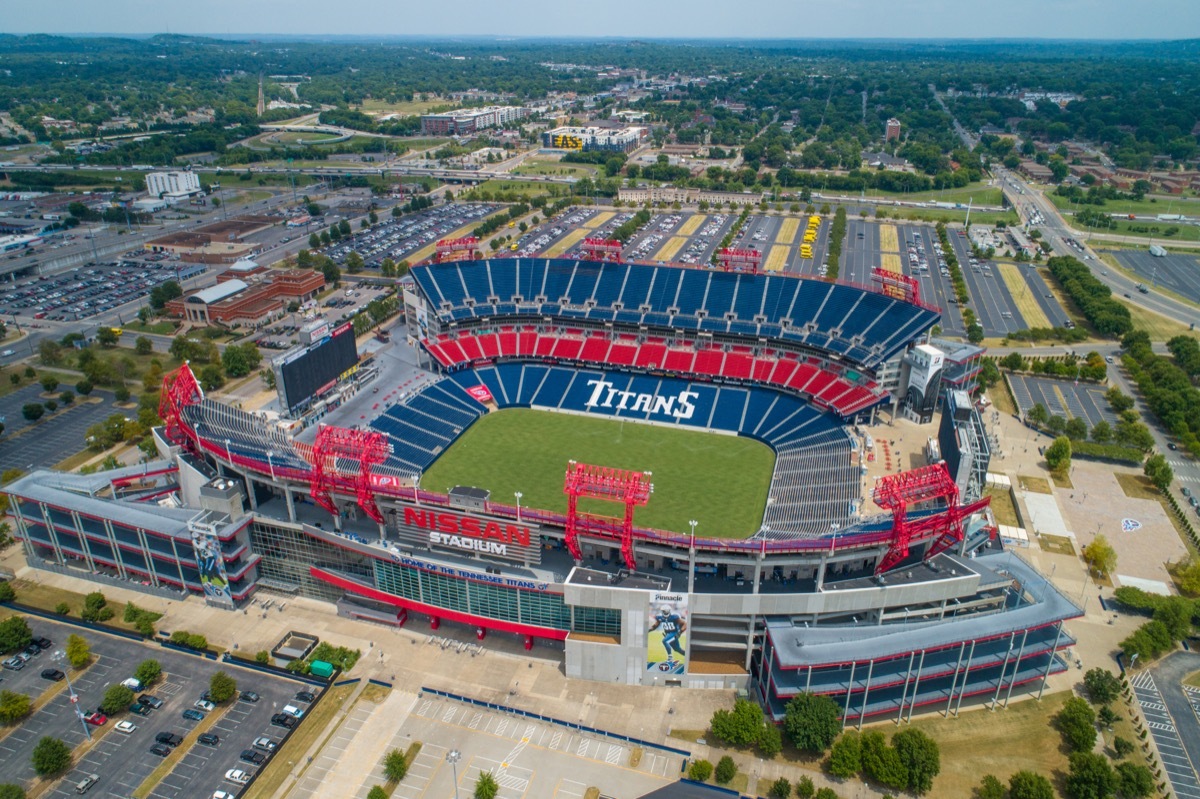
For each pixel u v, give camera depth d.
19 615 145.12
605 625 132.25
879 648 120.75
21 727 121.25
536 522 134.00
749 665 131.12
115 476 168.12
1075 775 109.19
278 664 135.25
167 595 152.12
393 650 139.25
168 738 118.81
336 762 116.12
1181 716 124.75
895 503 128.25
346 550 146.50
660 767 116.06
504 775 114.19
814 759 117.25
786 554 130.12
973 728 122.44
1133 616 146.50
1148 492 188.62
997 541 157.00
